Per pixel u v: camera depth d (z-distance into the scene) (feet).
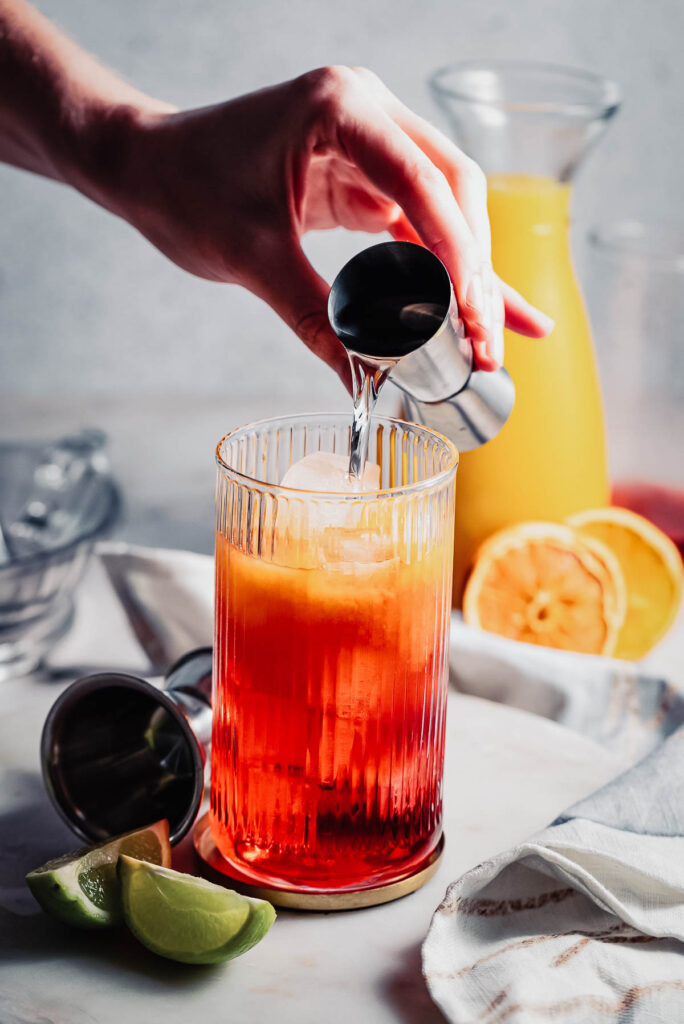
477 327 1.80
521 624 2.44
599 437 2.47
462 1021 1.65
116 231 4.17
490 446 2.41
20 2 2.36
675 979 1.72
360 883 1.86
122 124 2.21
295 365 4.41
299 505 1.73
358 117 1.90
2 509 2.76
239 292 4.27
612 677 2.29
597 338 2.50
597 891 1.77
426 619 1.80
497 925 1.80
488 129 2.31
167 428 4.03
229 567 1.80
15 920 1.85
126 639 2.47
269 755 1.81
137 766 1.99
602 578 2.41
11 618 2.31
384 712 1.79
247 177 2.03
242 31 3.99
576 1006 1.68
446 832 2.00
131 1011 1.71
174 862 1.94
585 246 4.43
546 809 2.05
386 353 1.73
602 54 4.12
